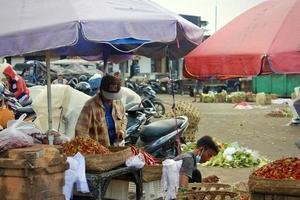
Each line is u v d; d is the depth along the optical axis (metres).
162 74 35.66
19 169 3.92
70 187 4.84
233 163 9.47
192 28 5.48
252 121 17.38
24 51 4.68
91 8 4.83
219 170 9.23
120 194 5.75
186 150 9.72
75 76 24.80
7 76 10.35
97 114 6.22
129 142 8.59
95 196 5.01
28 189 3.91
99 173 5.04
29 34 4.66
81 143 5.31
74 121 7.38
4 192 3.99
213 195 5.48
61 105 7.43
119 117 6.44
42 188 3.97
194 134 11.30
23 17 4.79
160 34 5.12
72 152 5.18
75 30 4.60
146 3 5.32
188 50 6.46
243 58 4.32
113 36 4.78
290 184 4.29
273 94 27.47
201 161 6.07
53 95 7.39
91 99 6.29
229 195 5.46
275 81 29.09
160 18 5.12
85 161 5.03
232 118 18.47
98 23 4.68
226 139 13.06
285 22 4.29
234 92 30.08
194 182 6.16
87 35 4.63
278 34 4.22
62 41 4.61
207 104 25.89
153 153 8.05
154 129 8.13
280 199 4.35
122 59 7.70
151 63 37.34
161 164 5.82
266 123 16.72
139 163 5.39
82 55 7.36
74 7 4.77
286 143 12.34
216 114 20.12
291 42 4.09
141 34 4.97
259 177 4.44
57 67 24.42
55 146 4.44
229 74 4.47
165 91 32.22
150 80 32.38
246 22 4.68
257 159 9.68
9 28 4.75
